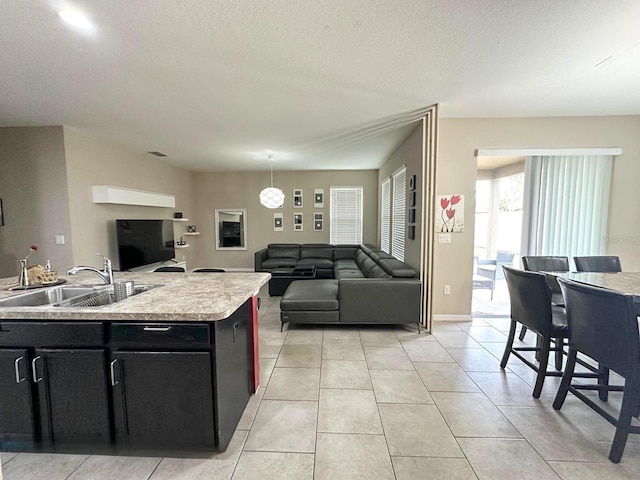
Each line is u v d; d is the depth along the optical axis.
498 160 6.31
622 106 3.26
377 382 2.39
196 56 2.14
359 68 2.34
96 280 2.44
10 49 2.02
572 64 2.31
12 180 3.79
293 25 1.80
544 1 1.61
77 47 2.01
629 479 1.49
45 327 1.58
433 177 3.33
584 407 2.07
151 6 1.61
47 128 3.71
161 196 5.49
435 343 3.15
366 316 3.50
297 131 3.98
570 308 1.93
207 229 7.45
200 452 1.67
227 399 1.71
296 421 1.93
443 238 3.76
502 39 1.97
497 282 6.04
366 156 5.59
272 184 7.29
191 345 1.57
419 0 1.59
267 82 2.56
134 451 1.66
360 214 7.29
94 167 4.20
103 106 3.07
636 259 3.69
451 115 3.56
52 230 3.80
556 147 3.61
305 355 2.88
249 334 2.15
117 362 1.58
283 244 7.22
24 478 1.50
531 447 1.70
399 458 1.62
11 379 1.61
